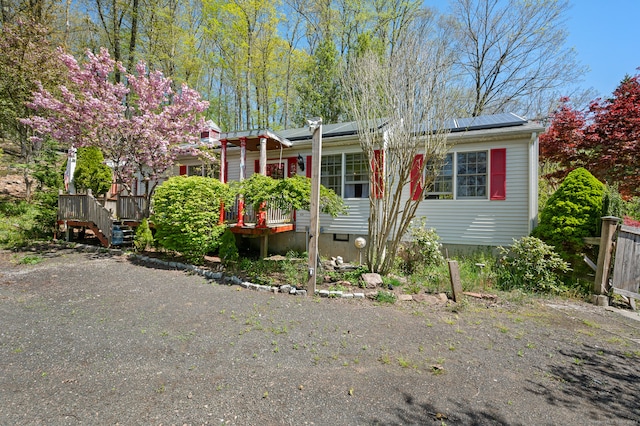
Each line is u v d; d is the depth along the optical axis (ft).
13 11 41.98
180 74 63.77
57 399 8.06
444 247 25.67
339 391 8.56
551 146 28.09
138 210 31.32
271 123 76.13
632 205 28.94
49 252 27.73
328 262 26.55
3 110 39.86
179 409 7.70
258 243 33.53
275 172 33.63
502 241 23.93
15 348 10.98
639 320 14.80
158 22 57.06
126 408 7.72
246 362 10.17
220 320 13.84
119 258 26.25
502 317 14.75
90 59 29.04
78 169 40.19
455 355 10.85
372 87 20.62
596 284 17.71
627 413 7.81
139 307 15.42
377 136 20.56
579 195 20.11
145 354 10.67
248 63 66.54
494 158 24.22
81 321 13.53
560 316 15.08
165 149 29.30
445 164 25.64
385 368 9.89
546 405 8.07
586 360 10.66
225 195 24.62
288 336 12.25
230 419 7.34
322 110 56.03
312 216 18.20
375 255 21.12
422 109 18.98
